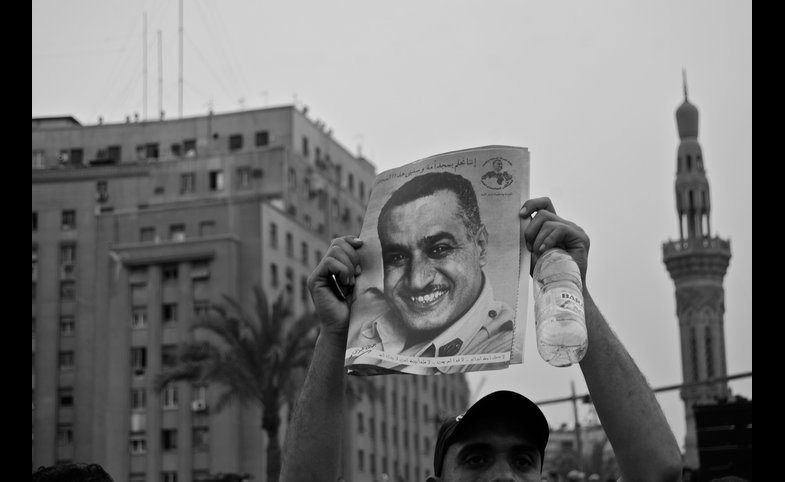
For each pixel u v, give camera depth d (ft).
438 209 13.79
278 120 318.65
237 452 259.60
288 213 297.74
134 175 303.07
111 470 268.00
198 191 301.63
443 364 13.24
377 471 305.53
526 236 13.34
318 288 13.80
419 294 13.56
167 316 276.21
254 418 261.24
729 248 405.59
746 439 107.55
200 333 269.64
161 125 321.93
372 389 185.37
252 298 272.10
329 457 13.37
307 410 13.46
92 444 273.13
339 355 13.67
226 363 157.79
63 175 291.17
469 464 12.52
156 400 269.23
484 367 13.09
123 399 272.72
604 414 12.73
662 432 12.64
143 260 277.64
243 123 320.29
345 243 13.98
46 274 285.43
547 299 12.35
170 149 320.29
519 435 12.46
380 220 13.99
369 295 13.75
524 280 13.28
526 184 13.64
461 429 12.52
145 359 274.36
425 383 346.33
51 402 277.03
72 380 278.67
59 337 281.33
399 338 13.47
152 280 277.64
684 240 405.80
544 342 12.06
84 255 285.23
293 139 318.24
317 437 13.37
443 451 12.83
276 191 300.20
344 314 13.78
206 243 275.18
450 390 366.43
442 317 13.43
